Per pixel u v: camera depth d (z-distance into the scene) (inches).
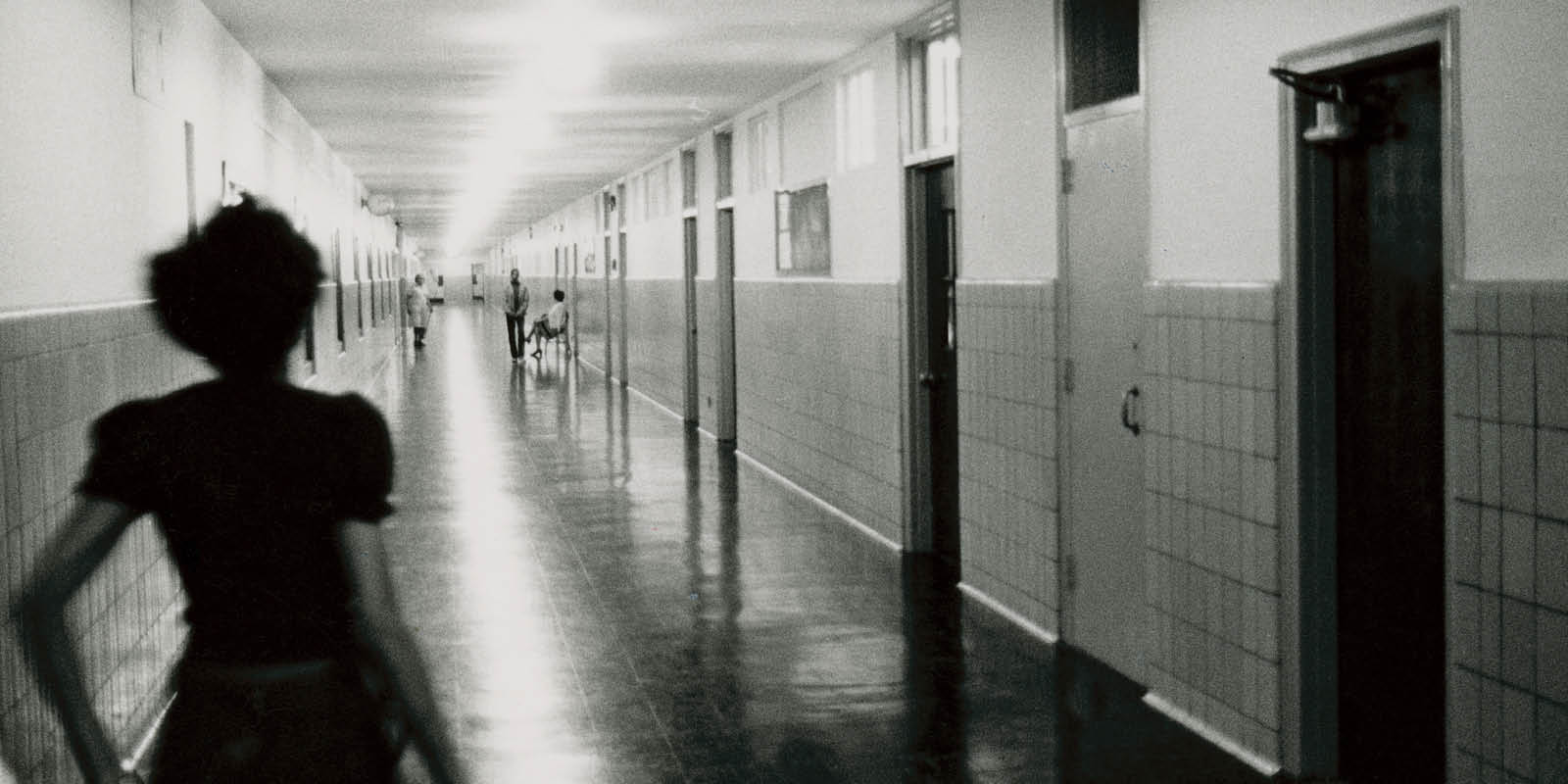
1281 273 197.3
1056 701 235.9
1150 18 229.9
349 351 730.8
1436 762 178.2
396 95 495.2
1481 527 154.2
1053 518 273.0
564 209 1338.6
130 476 88.0
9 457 166.1
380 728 90.5
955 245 346.0
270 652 88.5
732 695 240.2
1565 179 142.6
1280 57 195.0
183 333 90.5
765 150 522.0
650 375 808.3
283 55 398.3
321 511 89.4
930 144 352.5
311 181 591.5
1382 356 185.6
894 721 225.5
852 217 406.3
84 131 213.6
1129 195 240.7
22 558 171.0
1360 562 191.0
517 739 217.3
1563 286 141.5
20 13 180.7
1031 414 281.3
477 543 378.9
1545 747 145.3
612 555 362.3
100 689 197.3
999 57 294.0
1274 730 200.7
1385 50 172.9
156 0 266.2
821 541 379.9
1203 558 218.2
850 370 407.8
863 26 359.3
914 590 320.2
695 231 684.7
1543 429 144.5
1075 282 262.2
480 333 1675.7
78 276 209.5
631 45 389.1
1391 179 182.4
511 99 509.7
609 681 249.0
